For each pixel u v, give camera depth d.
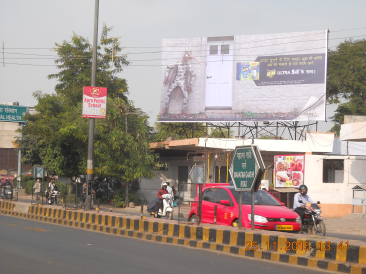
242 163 10.62
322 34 28.72
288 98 29.23
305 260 8.35
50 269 7.73
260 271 7.80
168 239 11.82
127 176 29.28
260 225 11.47
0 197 32.09
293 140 27.53
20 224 16.08
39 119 31.97
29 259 8.68
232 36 30.70
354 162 24.77
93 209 18.48
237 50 30.53
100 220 15.22
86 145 30.11
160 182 35.75
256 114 29.84
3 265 8.02
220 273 7.58
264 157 31.14
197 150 31.89
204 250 10.36
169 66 31.80
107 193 34.12
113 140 28.59
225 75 30.66
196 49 31.36
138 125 30.39
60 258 8.86
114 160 29.41
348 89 43.25
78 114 29.33
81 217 16.36
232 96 30.44
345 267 7.64
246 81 30.19
